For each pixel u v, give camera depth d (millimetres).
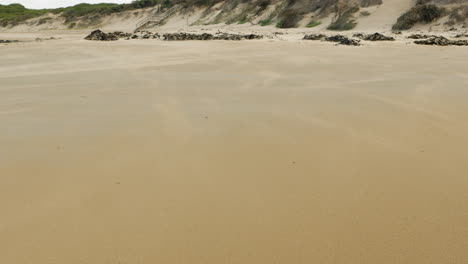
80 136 4246
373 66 10219
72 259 2172
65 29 79938
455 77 7914
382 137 4070
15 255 2205
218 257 2174
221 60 12508
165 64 11656
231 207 2693
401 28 33406
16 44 24750
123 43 23500
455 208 2623
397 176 3131
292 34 32875
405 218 2516
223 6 63344
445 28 31094
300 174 3205
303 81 7887
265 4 53844
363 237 2320
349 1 42062
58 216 2602
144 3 81812
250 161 3498
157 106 5719
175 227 2459
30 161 3523
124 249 2250
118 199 2818
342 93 6406
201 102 5957
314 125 4527
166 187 3002
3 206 2738
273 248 2238
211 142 4000
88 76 9219
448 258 2119
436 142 3893
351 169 3285
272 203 2740
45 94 6852
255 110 5328
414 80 7598
